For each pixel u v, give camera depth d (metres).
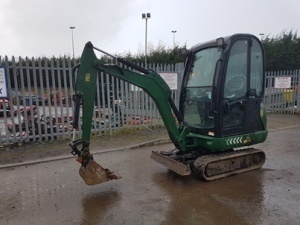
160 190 4.28
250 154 5.02
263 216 3.44
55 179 4.79
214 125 4.52
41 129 7.32
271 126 9.53
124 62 4.29
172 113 5.00
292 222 3.29
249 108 4.84
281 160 5.73
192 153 4.99
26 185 4.54
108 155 6.21
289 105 12.70
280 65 23.12
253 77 4.85
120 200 3.95
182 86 5.27
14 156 6.02
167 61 21.08
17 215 3.57
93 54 4.05
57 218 3.48
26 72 6.85
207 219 3.39
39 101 7.39
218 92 4.42
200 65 4.95
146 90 4.42
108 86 7.95
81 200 3.97
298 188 4.29
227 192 4.16
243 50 4.63
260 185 4.41
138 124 8.76
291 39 24.14
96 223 3.35
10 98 6.75
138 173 5.04
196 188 4.33
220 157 4.62
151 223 3.33
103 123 8.05
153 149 6.71
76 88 4.02
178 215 3.50
